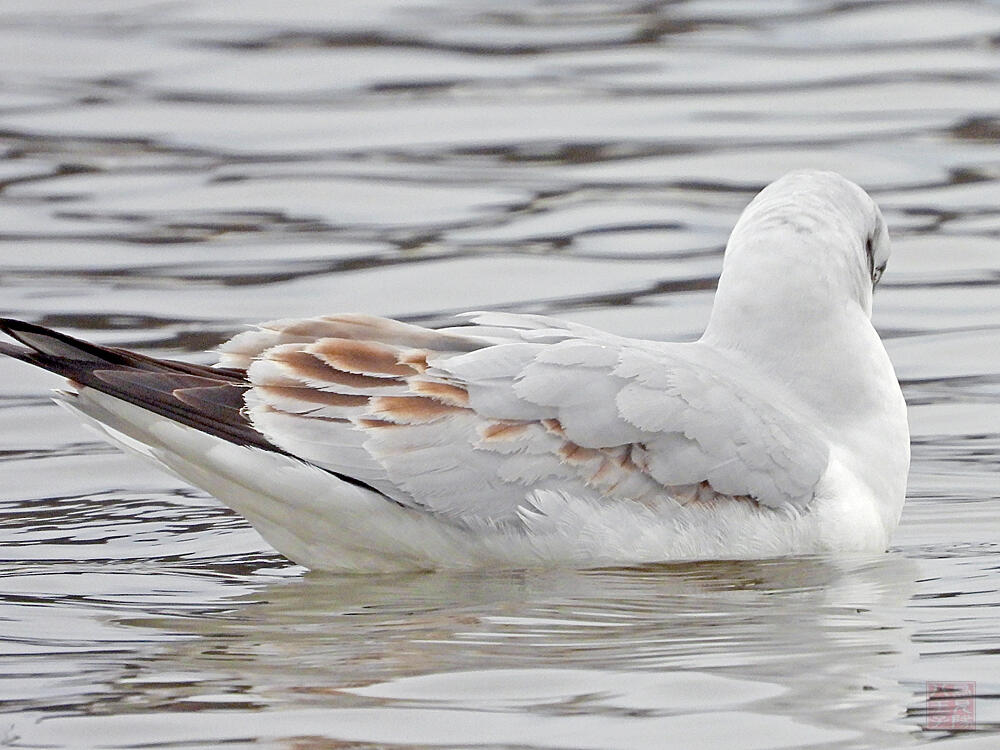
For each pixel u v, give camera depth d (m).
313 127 26.30
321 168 24.38
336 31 31.86
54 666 9.96
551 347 11.78
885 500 12.62
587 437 11.59
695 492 11.82
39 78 28.97
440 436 11.52
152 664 9.98
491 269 20.72
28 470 15.11
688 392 11.80
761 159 24.38
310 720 9.06
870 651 10.08
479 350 11.72
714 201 22.94
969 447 15.69
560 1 34.09
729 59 29.39
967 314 19.53
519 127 26.16
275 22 32.59
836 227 13.05
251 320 19.09
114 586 11.75
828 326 12.79
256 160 24.80
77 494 14.48
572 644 10.24
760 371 12.65
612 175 23.98
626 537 11.70
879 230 13.61
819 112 26.42
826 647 10.14
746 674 9.70
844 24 31.27
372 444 11.45
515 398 11.57
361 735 8.85
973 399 17.11
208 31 31.89
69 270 20.69
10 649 10.28
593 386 11.64
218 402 11.45
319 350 11.63
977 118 25.89
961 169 23.78
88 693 9.50
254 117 26.81
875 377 12.87
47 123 26.50
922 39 30.06
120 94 28.08
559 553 11.68
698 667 9.80
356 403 11.51
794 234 12.92
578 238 21.75
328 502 11.48
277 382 11.53
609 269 20.70
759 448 11.91
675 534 11.77
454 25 32.25
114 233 21.94
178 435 11.44
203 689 9.54
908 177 23.58
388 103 27.48
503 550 11.68
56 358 11.46
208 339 18.38
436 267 20.75
